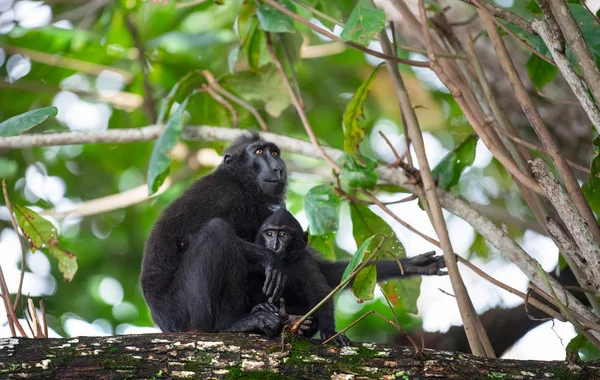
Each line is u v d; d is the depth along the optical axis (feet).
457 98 30.68
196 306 31.91
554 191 27.48
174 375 25.57
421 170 31.91
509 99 45.27
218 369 25.86
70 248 57.41
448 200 35.29
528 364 26.50
